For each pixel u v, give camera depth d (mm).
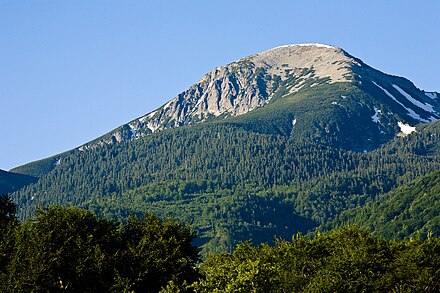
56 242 77562
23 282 72375
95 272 75812
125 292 72812
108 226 85188
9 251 79438
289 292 82188
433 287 85000
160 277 79125
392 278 84188
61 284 74688
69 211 82250
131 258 79625
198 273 83938
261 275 78375
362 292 82562
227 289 74875
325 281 81688
